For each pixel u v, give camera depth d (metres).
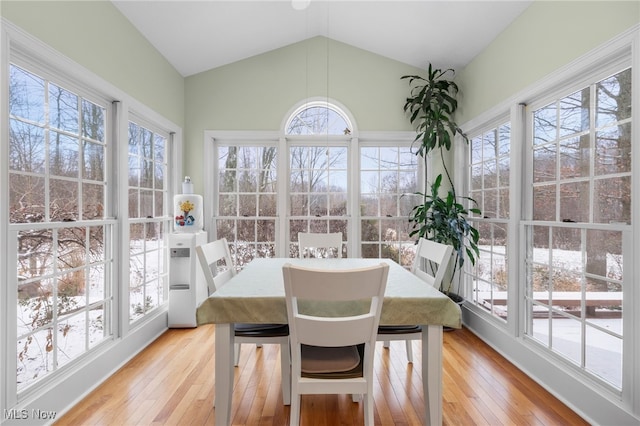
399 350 2.67
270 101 3.62
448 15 2.71
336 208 3.78
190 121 3.60
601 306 1.84
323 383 1.45
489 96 2.91
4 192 1.55
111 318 2.41
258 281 1.88
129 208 2.72
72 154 2.07
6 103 1.54
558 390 2.03
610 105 1.80
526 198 2.51
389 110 3.64
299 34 3.47
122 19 2.49
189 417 1.79
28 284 1.72
